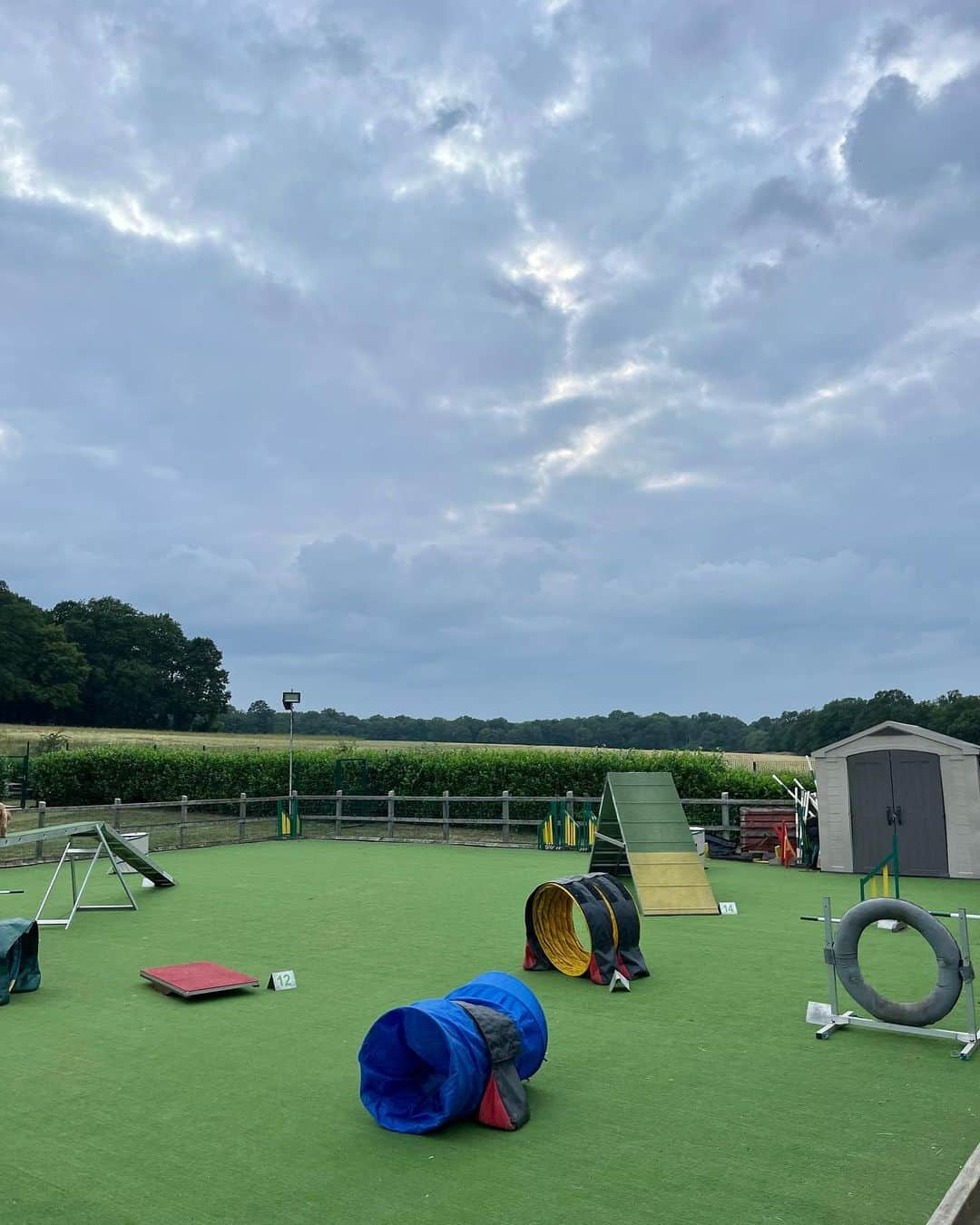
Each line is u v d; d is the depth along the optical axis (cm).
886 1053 666
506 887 1445
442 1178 466
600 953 864
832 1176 468
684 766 2291
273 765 2666
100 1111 557
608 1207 436
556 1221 422
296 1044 686
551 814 2031
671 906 1226
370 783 2605
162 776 2644
